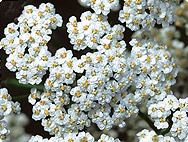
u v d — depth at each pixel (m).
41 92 0.25
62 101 0.24
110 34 0.25
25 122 0.30
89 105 0.24
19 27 0.25
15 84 0.26
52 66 0.24
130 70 0.25
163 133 0.26
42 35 0.25
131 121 0.32
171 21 0.26
